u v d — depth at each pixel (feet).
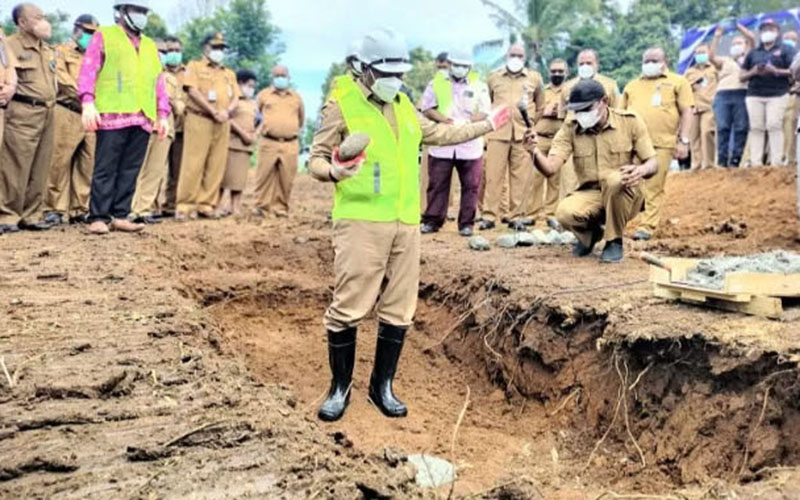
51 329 15.81
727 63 40.60
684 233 31.83
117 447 10.42
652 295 17.67
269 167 39.34
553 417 16.78
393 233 15.56
